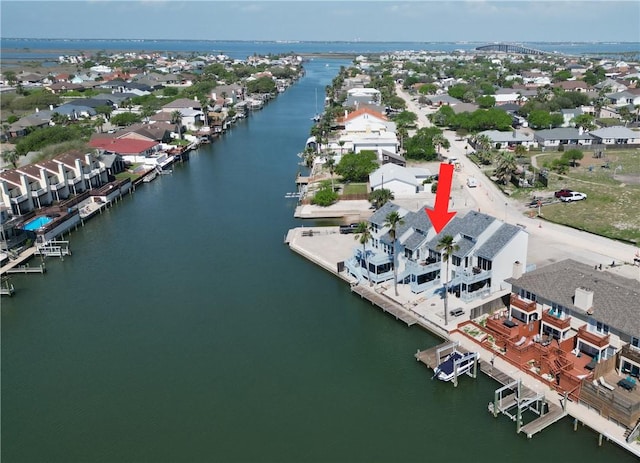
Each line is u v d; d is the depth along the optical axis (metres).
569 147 168.50
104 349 70.38
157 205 132.25
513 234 75.00
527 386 57.66
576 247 93.00
